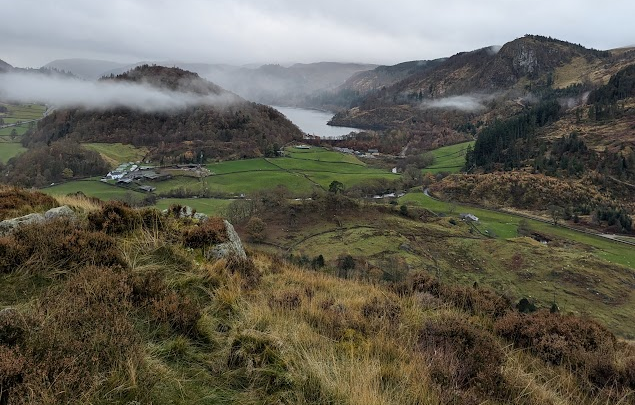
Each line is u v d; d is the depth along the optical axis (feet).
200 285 20.33
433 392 13.19
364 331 18.62
